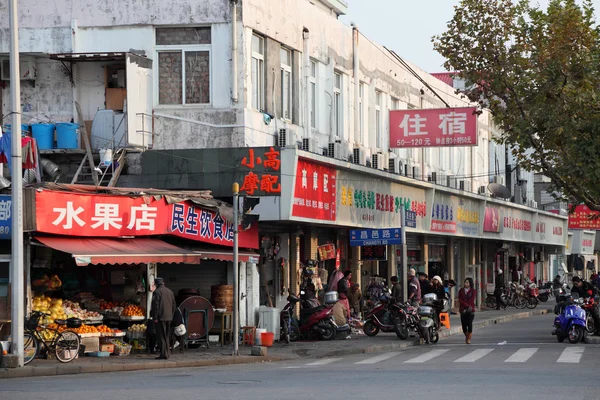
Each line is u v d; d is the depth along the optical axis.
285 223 30.78
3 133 25.16
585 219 74.50
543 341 29.30
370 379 17.52
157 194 24.30
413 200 40.16
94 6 28.22
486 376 17.97
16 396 14.94
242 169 27.44
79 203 22.89
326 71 34.69
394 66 41.78
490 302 55.19
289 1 31.30
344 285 32.25
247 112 28.20
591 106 31.23
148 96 27.81
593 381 16.97
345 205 32.56
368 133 38.62
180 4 28.03
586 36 31.30
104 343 23.22
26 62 28.11
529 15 32.19
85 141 27.14
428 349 27.09
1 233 21.91
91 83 28.19
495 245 59.72
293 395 14.78
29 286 22.42
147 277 24.89
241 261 26.91
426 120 34.69
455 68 33.00
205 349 25.64
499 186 51.44
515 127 31.33
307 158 28.52
